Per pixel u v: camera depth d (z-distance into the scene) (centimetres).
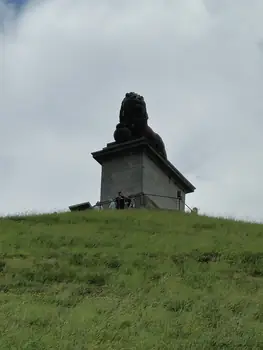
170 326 1958
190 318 2038
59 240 3089
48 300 2214
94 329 1897
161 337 1858
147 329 1933
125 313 2072
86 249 2942
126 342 1823
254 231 3469
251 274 2661
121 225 3503
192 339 1858
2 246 2931
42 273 2555
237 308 2158
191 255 2880
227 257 2855
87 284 2466
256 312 2111
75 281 2491
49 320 1981
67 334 1858
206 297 2273
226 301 2222
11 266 2631
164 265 2698
